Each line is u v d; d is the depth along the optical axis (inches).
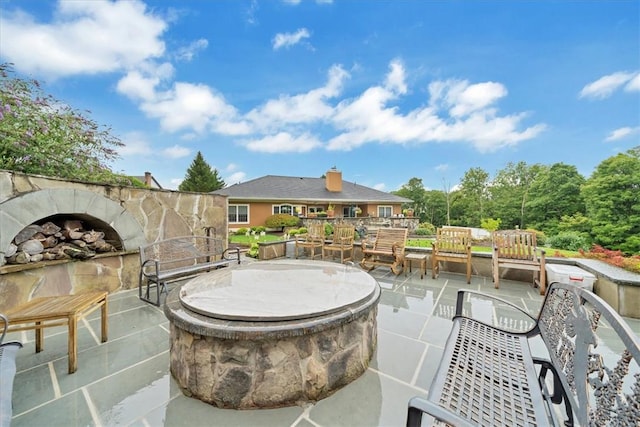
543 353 91.0
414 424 39.0
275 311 73.7
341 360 75.3
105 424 62.6
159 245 163.0
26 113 162.6
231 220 631.8
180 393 73.2
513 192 905.5
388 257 220.7
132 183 232.5
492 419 43.6
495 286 165.3
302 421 63.9
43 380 77.8
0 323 75.3
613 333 107.5
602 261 158.9
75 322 81.8
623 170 470.0
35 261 124.9
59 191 132.5
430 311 128.7
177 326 73.7
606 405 38.2
